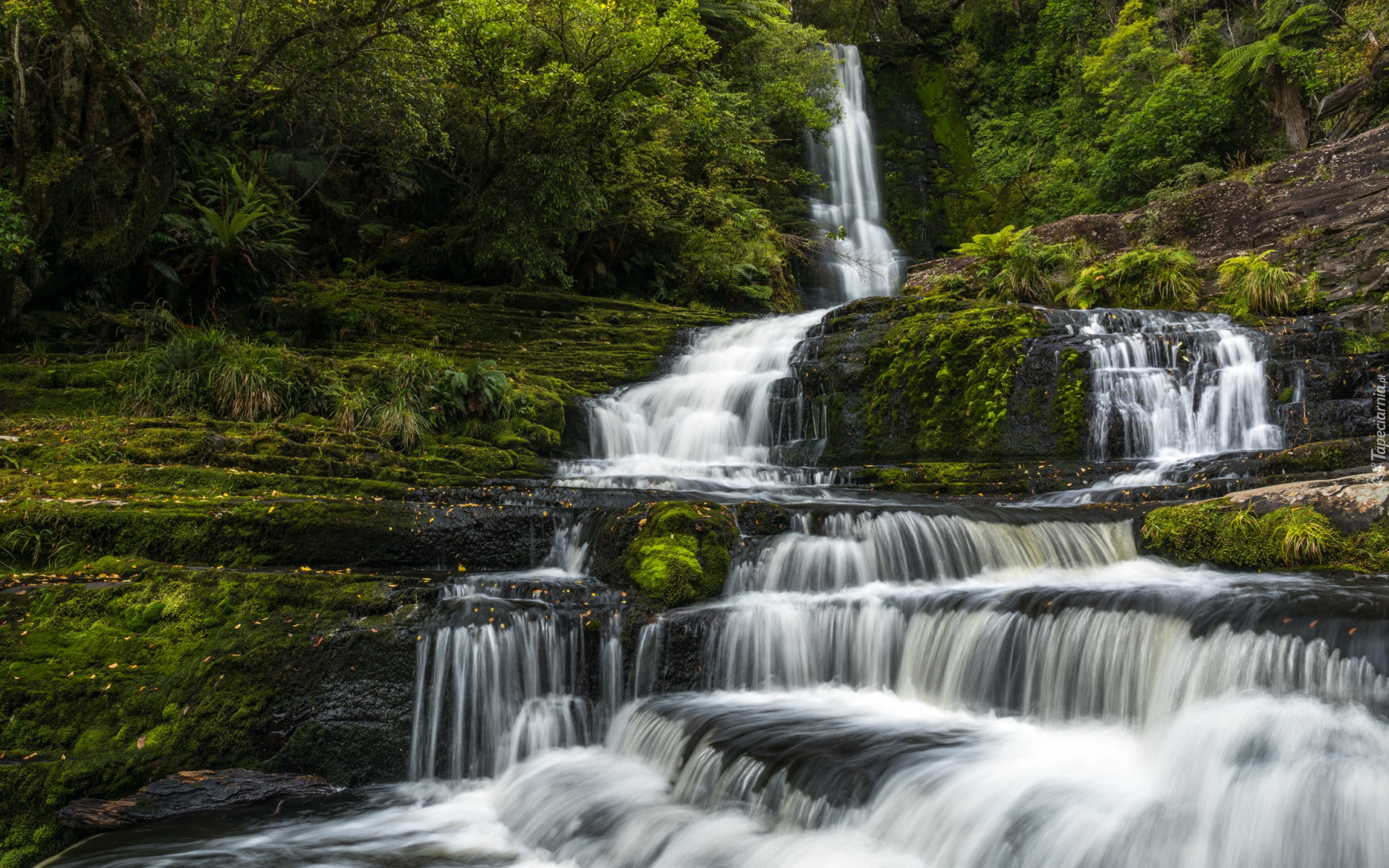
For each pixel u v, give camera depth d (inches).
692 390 517.0
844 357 482.3
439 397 426.3
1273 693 175.2
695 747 214.4
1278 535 254.8
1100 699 205.2
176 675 222.5
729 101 799.7
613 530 292.4
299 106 515.5
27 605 226.2
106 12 410.9
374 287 593.9
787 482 406.6
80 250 435.5
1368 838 141.3
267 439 347.3
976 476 381.1
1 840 196.5
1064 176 1051.3
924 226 1088.2
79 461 309.3
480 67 566.9
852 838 177.3
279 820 208.4
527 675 243.8
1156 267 561.9
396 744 231.6
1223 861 154.9
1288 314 491.8
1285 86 829.8
